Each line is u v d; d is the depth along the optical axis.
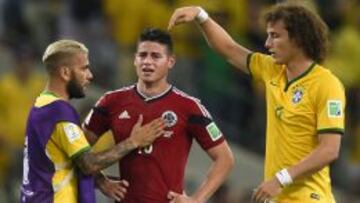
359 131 34.03
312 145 17.06
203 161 32.53
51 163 17.05
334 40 34.28
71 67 17.17
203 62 32.53
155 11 33.47
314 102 17.00
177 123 17.44
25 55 32.66
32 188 17.14
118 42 33.75
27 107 32.28
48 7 34.59
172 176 17.44
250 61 17.95
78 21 34.09
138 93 17.58
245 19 32.62
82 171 17.12
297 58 17.22
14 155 32.09
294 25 17.09
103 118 17.70
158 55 17.36
